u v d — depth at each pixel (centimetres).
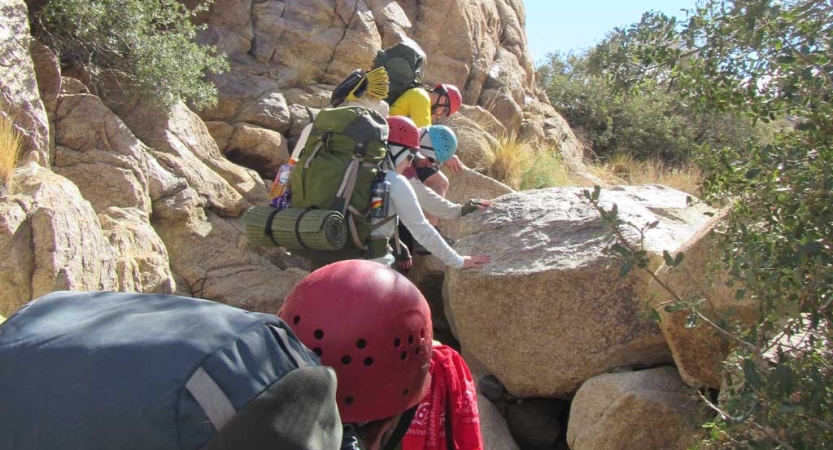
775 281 275
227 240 601
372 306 173
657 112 1356
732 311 321
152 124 634
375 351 171
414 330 177
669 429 416
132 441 112
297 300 178
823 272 258
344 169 437
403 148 507
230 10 853
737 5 291
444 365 225
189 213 589
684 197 590
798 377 263
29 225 419
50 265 411
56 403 117
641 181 1087
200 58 679
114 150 572
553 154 959
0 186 431
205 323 128
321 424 126
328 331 170
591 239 502
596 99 1422
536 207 553
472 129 855
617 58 330
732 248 314
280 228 433
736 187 320
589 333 478
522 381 497
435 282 621
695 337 404
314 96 832
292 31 877
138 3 643
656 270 454
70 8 602
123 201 544
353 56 903
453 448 223
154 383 116
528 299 490
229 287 570
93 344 123
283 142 760
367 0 963
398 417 189
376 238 446
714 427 293
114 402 115
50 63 573
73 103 574
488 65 1120
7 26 511
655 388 427
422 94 627
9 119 480
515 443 504
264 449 117
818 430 259
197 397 116
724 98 312
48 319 135
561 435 531
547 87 1512
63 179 469
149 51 636
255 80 805
